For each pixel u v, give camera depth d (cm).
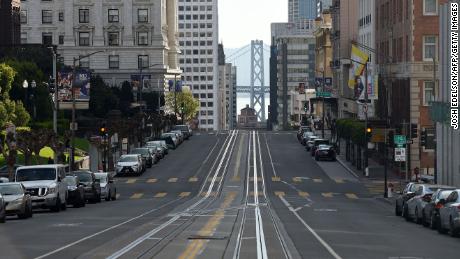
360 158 9481
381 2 10712
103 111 14150
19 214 4391
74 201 5562
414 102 8750
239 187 8125
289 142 13550
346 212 5328
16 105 9481
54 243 3072
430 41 8756
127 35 18475
